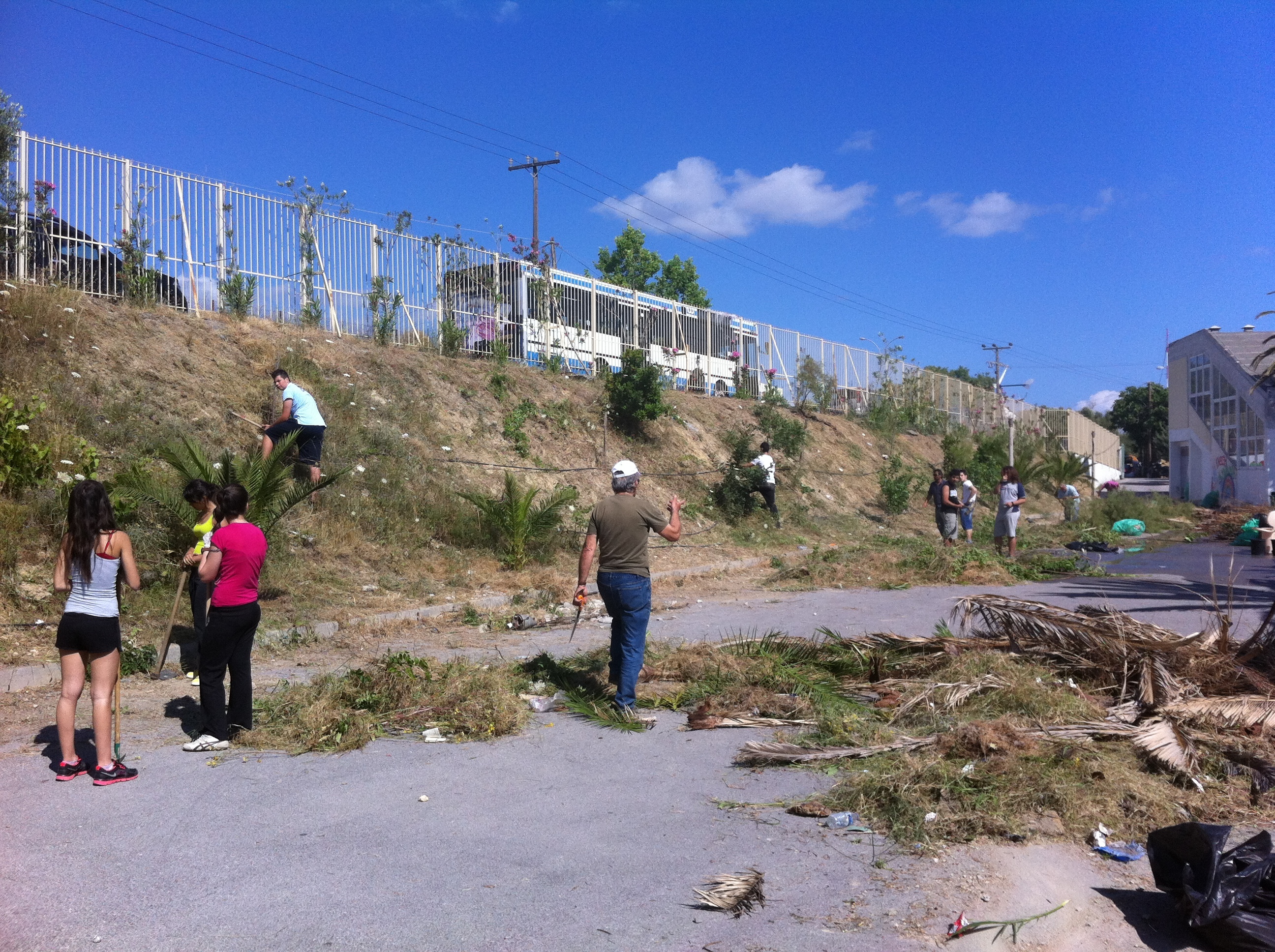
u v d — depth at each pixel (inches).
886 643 303.1
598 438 775.7
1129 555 766.5
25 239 495.8
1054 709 230.8
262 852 159.6
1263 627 265.7
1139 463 2600.9
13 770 204.2
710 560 645.3
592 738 233.6
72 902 139.3
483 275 789.9
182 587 291.1
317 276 657.0
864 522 968.3
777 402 1146.0
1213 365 1520.7
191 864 153.9
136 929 131.2
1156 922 136.9
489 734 232.4
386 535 490.3
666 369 1016.2
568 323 884.6
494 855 158.9
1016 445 1502.2
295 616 375.2
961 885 146.1
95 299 519.8
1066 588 538.0
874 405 1409.9
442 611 420.2
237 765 210.4
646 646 330.0
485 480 609.0
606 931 131.4
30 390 415.5
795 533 827.4
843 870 152.2
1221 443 1496.1
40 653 300.4
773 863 155.4
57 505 357.7
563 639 370.9
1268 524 748.6
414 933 130.4
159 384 481.7
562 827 171.9
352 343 658.2
